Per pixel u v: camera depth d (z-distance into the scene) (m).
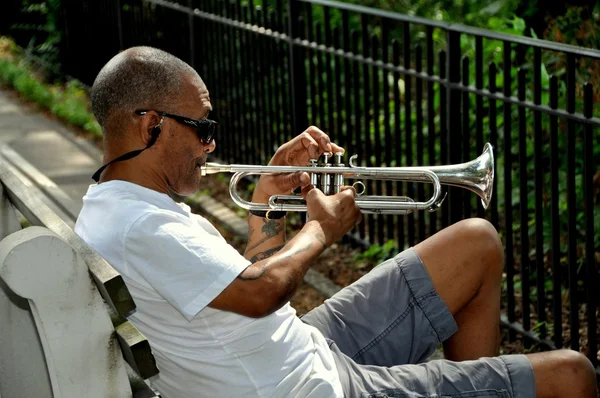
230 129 6.72
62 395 2.08
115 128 2.56
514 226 5.22
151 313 2.48
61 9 9.73
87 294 2.05
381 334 2.91
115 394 2.12
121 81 2.54
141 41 8.05
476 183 3.13
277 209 3.02
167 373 2.54
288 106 6.40
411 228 4.88
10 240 2.01
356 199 3.04
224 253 2.44
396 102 5.21
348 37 5.20
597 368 3.74
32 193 2.46
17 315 2.46
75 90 9.22
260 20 6.05
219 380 2.49
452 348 3.04
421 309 2.92
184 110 2.57
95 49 9.01
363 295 2.96
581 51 3.58
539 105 3.87
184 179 2.64
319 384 2.55
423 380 2.68
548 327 4.38
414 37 7.54
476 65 4.23
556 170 3.83
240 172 3.00
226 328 2.47
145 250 2.41
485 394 2.65
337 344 2.90
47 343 2.04
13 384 2.53
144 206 2.47
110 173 2.59
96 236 2.48
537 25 5.73
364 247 5.31
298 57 5.71
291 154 3.12
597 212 4.55
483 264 2.96
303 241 2.61
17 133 7.80
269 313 2.48
